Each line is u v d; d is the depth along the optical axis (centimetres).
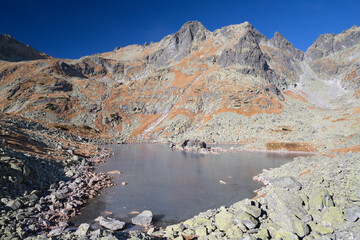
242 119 11338
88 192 2512
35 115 12344
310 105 15288
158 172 3781
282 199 1552
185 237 1424
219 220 1498
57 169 3056
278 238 1230
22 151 3083
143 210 2100
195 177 3456
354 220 1262
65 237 1252
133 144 9556
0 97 13838
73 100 15050
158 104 16038
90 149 5928
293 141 7344
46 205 1966
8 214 1641
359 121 7269
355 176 1683
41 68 18262
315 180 1892
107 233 1320
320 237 1233
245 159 5331
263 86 14262
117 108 15912
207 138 9862
